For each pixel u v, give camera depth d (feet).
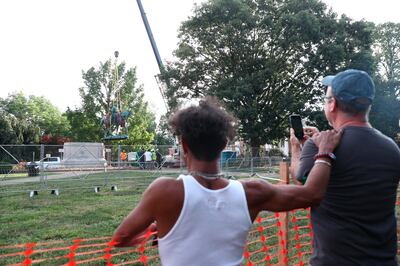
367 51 120.37
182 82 124.06
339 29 120.67
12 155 57.16
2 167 56.18
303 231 22.08
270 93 122.62
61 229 24.50
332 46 114.11
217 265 4.98
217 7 117.19
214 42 122.21
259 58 121.08
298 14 112.98
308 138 7.25
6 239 22.08
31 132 167.73
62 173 63.41
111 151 73.41
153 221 5.26
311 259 6.89
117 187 52.70
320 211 6.65
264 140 120.47
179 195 5.05
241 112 105.29
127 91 169.58
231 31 114.52
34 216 29.37
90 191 48.19
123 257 17.85
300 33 114.73
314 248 6.90
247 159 65.87
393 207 6.66
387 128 137.18
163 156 68.28
